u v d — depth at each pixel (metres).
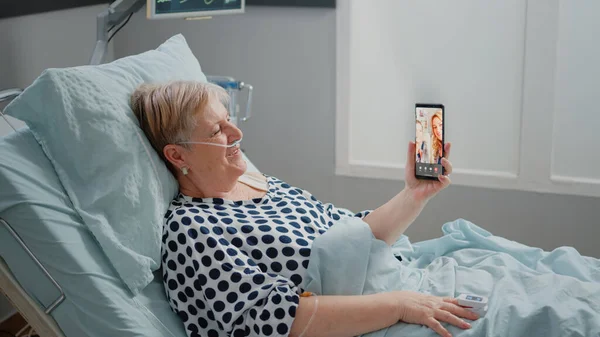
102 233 1.32
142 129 1.46
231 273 1.31
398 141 2.76
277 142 2.87
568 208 2.53
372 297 1.34
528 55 2.46
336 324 1.31
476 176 2.63
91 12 2.64
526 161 2.54
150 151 1.45
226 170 1.46
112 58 2.92
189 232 1.36
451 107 2.66
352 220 1.51
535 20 2.42
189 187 1.49
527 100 2.49
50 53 2.39
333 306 1.31
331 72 2.74
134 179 1.39
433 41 2.63
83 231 1.33
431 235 2.74
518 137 2.58
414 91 2.70
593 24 2.40
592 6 2.39
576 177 2.51
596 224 2.50
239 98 2.86
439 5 2.60
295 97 2.80
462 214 2.68
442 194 2.69
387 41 2.69
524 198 2.58
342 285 1.41
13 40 2.20
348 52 2.70
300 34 2.74
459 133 2.66
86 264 1.29
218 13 2.22
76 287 1.29
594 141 2.47
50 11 2.36
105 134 1.39
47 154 1.37
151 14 2.25
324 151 2.82
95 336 1.29
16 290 1.30
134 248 1.35
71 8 2.50
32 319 1.31
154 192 1.41
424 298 1.35
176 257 1.36
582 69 2.44
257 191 1.57
